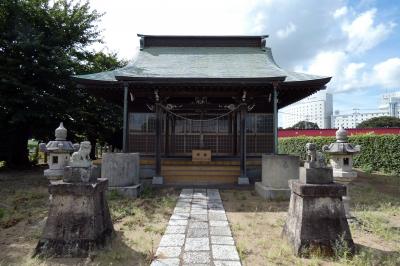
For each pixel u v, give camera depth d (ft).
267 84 31.73
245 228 18.25
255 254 14.28
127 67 39.04
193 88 33.86
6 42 42.55
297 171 27.30
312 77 34.78
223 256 13.82
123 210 21.99
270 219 20.40
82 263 13.20
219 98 42.91
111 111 59.77
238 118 41.73
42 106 44.47
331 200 14.56
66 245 13.98
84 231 14.20
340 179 19.20
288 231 15.89
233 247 14.97
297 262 13.28
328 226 14.32
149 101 41.75
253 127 41.16
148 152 41.98
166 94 35.27
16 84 40.88
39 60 44.11
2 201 25.25
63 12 50.14
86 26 52.37
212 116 42.24
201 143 42.16
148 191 29.73
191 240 15.98
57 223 14.26
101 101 56.29
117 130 65.51
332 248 13.99
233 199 26.73
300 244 14.08
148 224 19.04
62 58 45.39
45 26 48.52
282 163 27.32
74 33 50.88
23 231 17.84
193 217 20.62
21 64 43.57
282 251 14.44
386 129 70.74
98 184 14.89
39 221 19.74
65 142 21.25
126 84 31.94
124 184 27.84
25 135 52.08
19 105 43.24
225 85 32.01
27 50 43.14
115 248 14.87
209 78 30.91
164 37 48.21
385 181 37.99
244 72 37.42
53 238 14.11
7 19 44.68
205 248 14.82
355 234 17.37
